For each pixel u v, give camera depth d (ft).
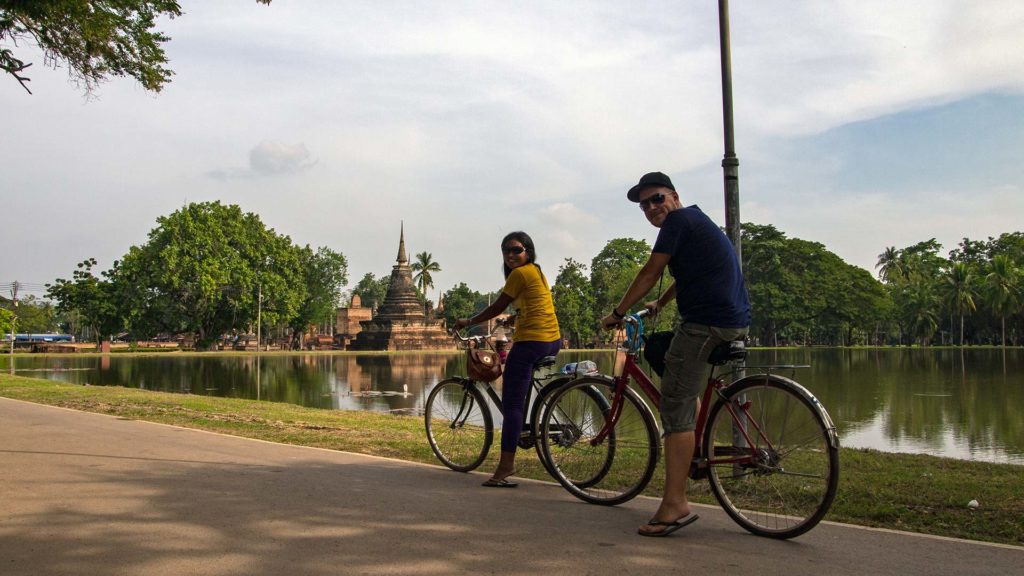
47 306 399.85
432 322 295.07
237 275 229.04
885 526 14.66
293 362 159.12
